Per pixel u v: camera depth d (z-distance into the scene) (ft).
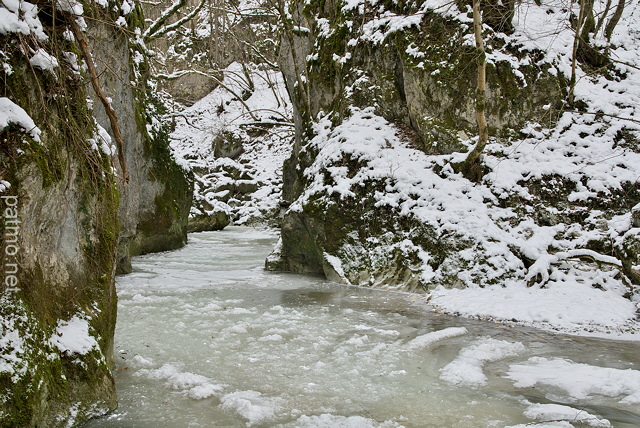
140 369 15.57
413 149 34.01
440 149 32.68
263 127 90.17
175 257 41.70
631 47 37.91
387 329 21.16
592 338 20.30
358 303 25.77
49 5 11.82
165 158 44.75
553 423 12.35
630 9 41.60
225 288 29.07
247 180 81.25
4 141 10.43
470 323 22.40
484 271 26.99
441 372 16.20
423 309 24.73
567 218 28.78
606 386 14.74
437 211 29.76
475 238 27.96
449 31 34.37
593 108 33.32
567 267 26.40
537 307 23.43
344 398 13.96
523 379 15.62
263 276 33.53
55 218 11.64
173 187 46.57
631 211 27.89
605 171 30.12
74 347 11.56
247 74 96.73
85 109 13.05
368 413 13.03
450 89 33.17
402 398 14.03
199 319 21.84
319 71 42.86
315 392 14.32
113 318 13.79
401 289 28.81
